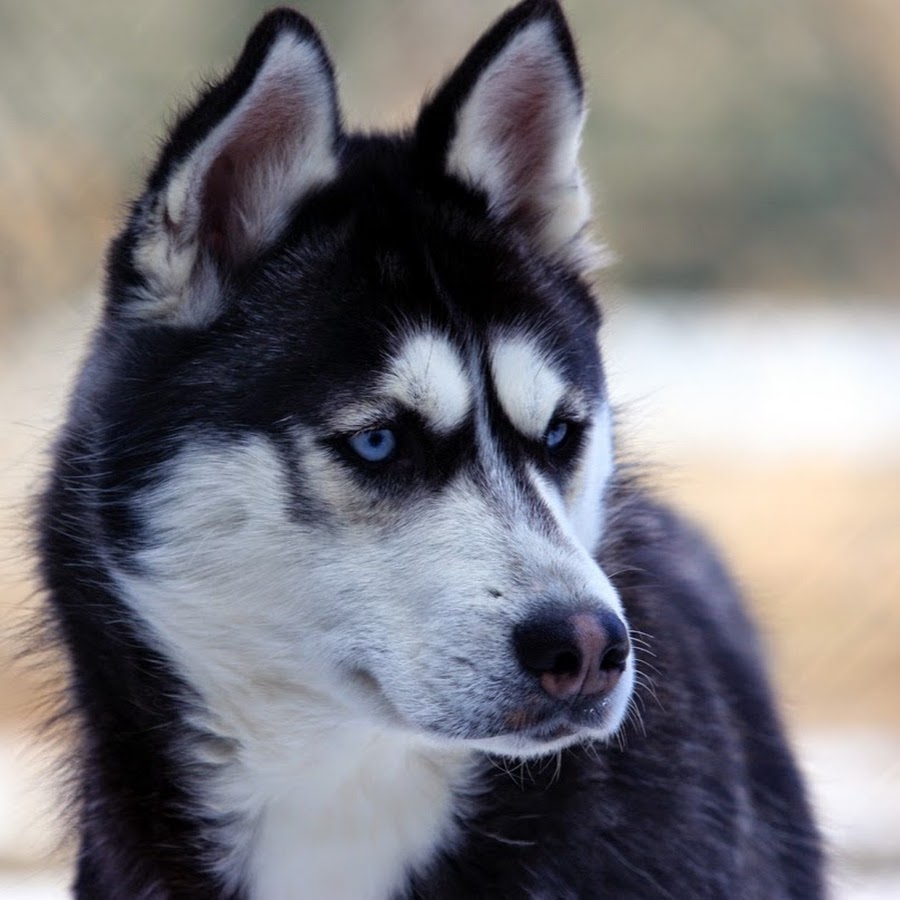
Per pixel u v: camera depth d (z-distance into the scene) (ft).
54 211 43.29
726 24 61.77
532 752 17.62
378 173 20.18
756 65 63.36
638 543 21.53
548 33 20.25
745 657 23.73
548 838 18.93
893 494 45.70
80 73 47.32
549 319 19.95
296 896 19.54
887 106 61.77
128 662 19.40
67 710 20.62
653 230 65.51
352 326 18.80
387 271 19.19
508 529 18.08
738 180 64.69
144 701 19.40
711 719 20.35
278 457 18.35
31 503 21.01
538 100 20.68
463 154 20.26
